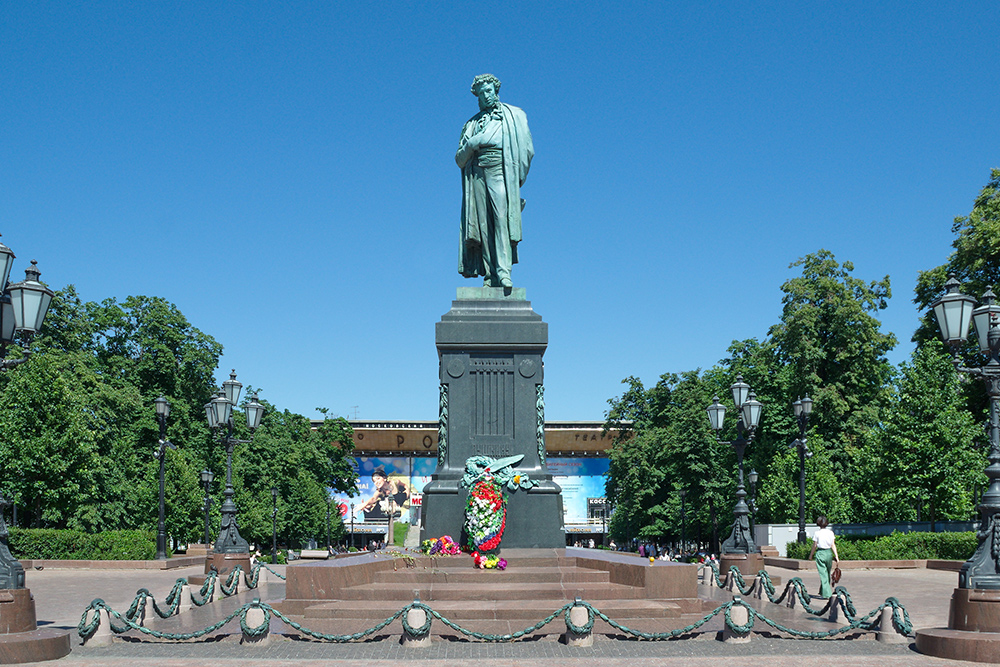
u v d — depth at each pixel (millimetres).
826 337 51562
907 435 40156
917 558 35875
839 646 14188
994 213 43781
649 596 16609
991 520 13719
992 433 14203
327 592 16656
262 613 14367
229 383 26969
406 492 109312
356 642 14531
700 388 57531
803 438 36562
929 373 40594
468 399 21125
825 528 19703
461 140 23078
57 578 31312
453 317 21516
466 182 23031
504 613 15586
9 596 13328
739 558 25250
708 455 54750
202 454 56031
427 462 110062
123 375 53312
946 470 39156
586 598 16609
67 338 50500
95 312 54656
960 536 34531
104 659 13039
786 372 51375
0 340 14734
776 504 46344
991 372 14500
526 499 20438
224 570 25219
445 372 21234
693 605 16500
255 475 64312
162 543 37656
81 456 42281
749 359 55750
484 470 20078
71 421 41688
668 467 57031
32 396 41125
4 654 12617
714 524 54938
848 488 46219
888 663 12547
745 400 26469
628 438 64438
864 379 50469
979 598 13344
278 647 14125
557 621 15383
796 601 18625
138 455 51656
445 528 20266
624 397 63625
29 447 40656
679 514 57375
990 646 12602
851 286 52062
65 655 13250
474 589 16719
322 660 12859
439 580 17641
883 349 51656
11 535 36219
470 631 14023
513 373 21266
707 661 12633
